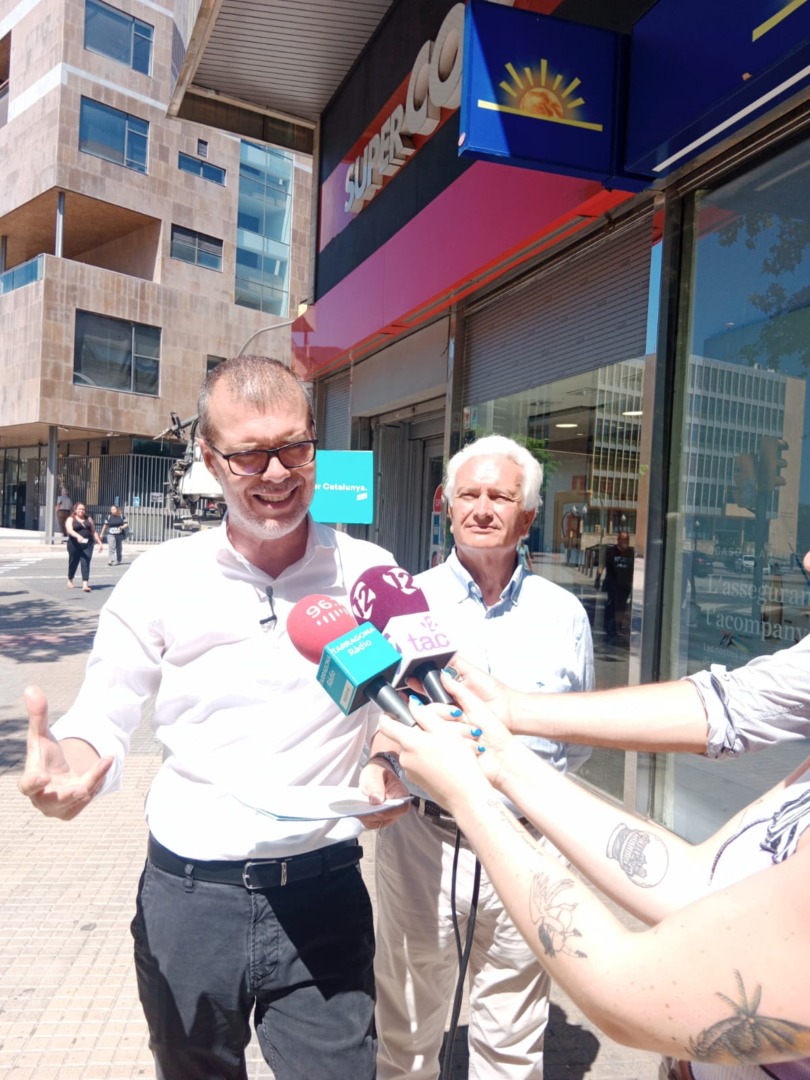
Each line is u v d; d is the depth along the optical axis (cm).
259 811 133
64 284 2531
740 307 360
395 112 640
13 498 3372
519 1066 196
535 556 514
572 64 368
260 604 163
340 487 487
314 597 159
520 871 96
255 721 161
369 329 707
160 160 2702
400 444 803
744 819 114
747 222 356
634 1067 245
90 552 1485
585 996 86
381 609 157
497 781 118
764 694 136
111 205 2612
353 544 180
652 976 82
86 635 1018
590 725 145
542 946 91
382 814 153
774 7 288
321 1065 150
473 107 356
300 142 916
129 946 304
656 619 399
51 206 2625
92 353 2612
